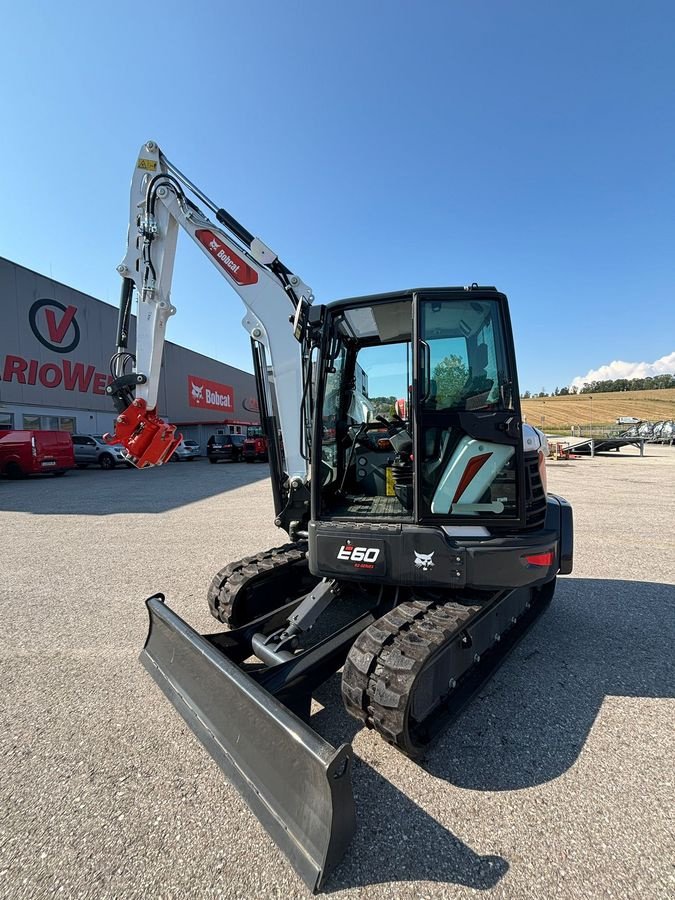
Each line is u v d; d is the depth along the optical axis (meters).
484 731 2.54
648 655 3.40
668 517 8.26
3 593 4.75
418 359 2.70
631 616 4.09
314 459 2.92
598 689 2.96
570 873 1.70
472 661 2.80
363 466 3.72
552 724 2.60
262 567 3.66
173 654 2.80
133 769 2.27
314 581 4.11
